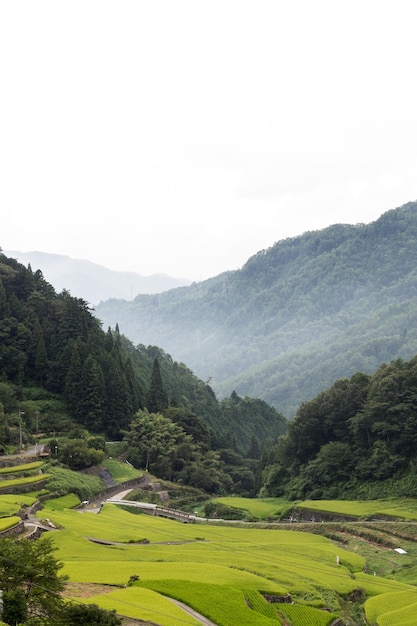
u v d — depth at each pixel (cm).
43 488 14188
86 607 5412
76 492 14775
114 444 19875
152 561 8869
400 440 16512
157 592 7138
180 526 12938
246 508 16075
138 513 14675
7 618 5094
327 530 13262
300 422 18650
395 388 17088
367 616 8019
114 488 16625
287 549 11081
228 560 9500
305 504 15438
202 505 17950
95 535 10488
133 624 5828
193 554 9694
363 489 16262
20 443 17238
